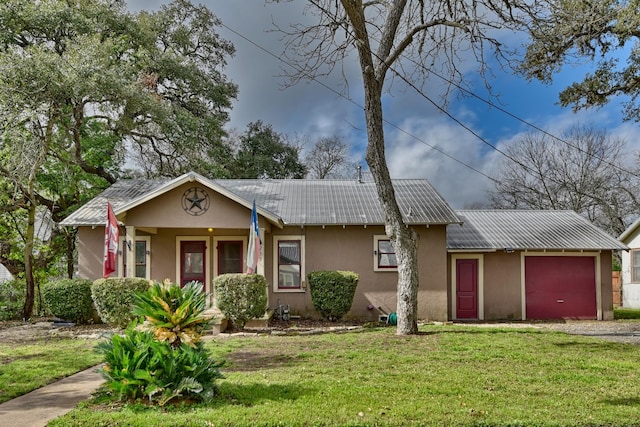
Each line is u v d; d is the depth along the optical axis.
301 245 17.08
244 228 15.69
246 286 13.77
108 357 6.44
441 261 16.98
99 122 22.48
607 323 17.39
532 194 36.81
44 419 5.94
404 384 7.28
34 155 16.72
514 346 10.77
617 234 33.53
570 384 7.40
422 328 14.15
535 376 7.90
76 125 19.77
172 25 27.94
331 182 20.83
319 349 10.50
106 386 6.73
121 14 23.19
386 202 12.94
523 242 18.33
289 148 37.50
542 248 17.95
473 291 18.45
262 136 36.50
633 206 32.72
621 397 6.69
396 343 11.16
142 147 25.11
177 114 24.14
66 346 11.52
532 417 5.75
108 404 6.25
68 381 8.12
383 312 16.84
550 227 19.89
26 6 18.73
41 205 21.11
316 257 17.08
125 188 19.64
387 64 12.80
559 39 14.98
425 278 16.95
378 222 16.64
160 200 15.36
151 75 23.42
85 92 17.67
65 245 22.02
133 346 6.52
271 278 16.97
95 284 14.12
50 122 17.05
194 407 6.07
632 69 16.48
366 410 5.96
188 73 26.25
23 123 16.53
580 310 18.56
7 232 19.62
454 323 16.78
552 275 18.64
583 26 14.60
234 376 7.83
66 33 20.31
